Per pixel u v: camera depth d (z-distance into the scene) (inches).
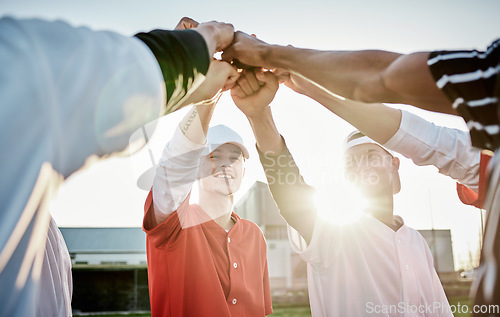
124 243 1159.0
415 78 30.8
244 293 75.7
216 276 72.1
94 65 20.4
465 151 61.2
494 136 28.8
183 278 70.1
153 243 69.8
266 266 88.9
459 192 66.7
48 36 19.8
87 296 789.9
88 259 1123.3
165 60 25.8
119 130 22.4
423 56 31.0
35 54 18.7
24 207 18.7
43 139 18.9
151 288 72.3
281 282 866.8
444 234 710.5
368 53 36.1
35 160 18.6
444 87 29.4
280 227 882.1
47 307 34.7
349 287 68.5
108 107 21.1
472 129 29.9
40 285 34.4
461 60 29.1
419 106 33.0
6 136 17.6
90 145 21.4
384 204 76.8
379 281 70.4
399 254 72.0
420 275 73.5
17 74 17.9
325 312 69.7
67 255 46.9
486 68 28.6
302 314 479.2
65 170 21.5
